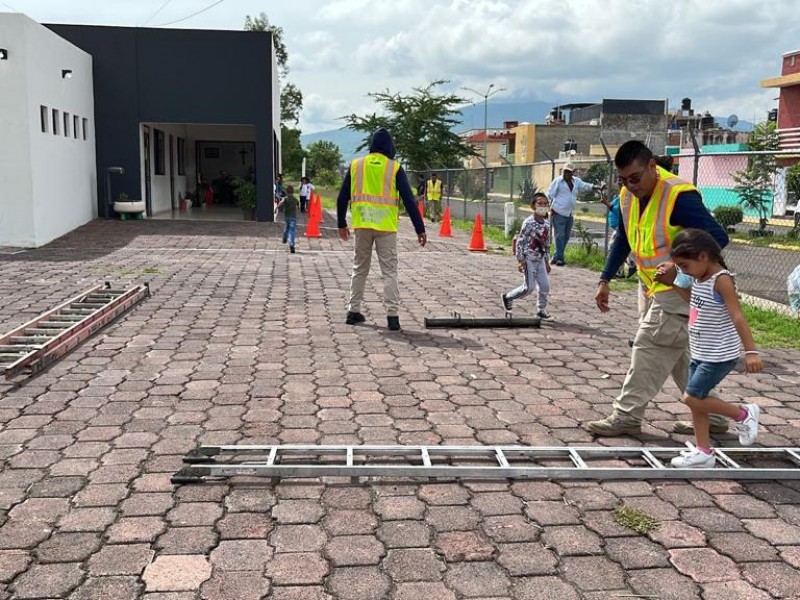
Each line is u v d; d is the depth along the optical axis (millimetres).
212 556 3402
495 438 4949
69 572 3260
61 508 3848
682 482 4281
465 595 3129
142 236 18797
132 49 23047
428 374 6418
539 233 8547
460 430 5082
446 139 42594
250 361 6730
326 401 5637
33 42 16312
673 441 4965
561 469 4273
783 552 3498
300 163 69500
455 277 12508
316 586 3178
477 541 3574
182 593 3111
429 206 28422
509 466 4324
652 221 4711
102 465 4395
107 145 23266
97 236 18609
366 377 6289
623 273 12414
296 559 3389
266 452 4465
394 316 8125
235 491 4070
